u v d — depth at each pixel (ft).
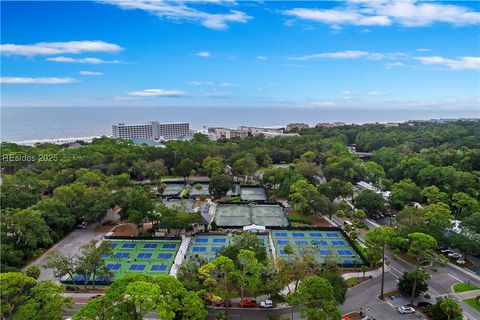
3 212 359.66
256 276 257.55
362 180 645.10
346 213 478.59
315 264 283.38
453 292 293.43
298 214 497.05
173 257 360.89
